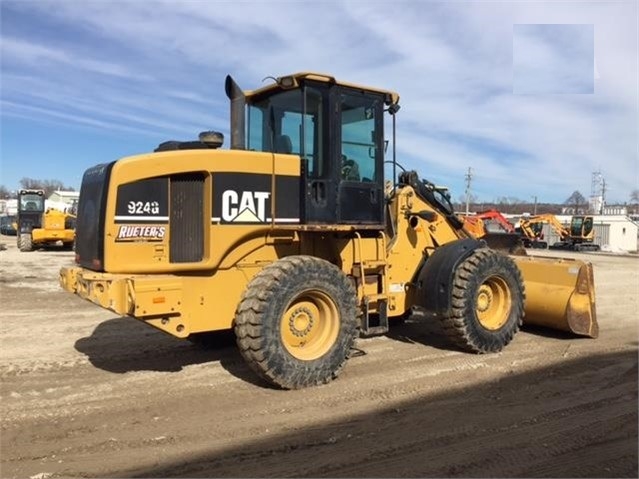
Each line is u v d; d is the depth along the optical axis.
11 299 11.16
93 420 4.82
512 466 4.02
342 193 6.31
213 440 4.42
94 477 3.85
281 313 5.50
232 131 6.71
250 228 5.79
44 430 4.61
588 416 4.95
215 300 5.75
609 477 3.87
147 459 4.10
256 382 5.83
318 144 6.21
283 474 3.88
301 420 4.82
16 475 3.87
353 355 6.85
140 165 5.41
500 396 5.45
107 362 6.57
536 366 6.46
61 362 6.58
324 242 6.53
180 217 5.60
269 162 5.90
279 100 6.44
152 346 7.27
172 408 5.10
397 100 6.80
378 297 6.64
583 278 7.79
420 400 5.32
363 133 6.53
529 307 8.16
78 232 5.94
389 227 7.15
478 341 6.89
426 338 7.80
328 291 5.77
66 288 5.92
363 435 4.52
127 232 5.38
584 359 6.79
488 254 7.04
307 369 5.61
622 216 55.69
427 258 7.41
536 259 8.50
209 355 6.84
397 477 3.85
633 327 8.76
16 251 26.30
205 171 5.58
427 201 7.58
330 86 6.21
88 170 5.95
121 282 5.11
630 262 24.62
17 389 5.62
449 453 4.21
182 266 5.53
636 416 4.96
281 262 5.67
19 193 27.28
